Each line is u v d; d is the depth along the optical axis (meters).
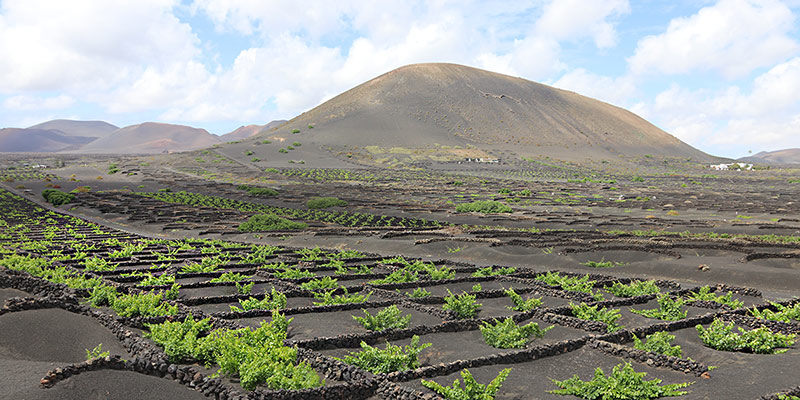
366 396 14.15
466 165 196.12
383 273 33.50
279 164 184.88
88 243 43.81
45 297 19.09
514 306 24.61
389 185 131.50
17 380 12.87
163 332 16.94
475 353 17.33
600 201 93.94
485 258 41.44
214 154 198.25
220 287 27.81
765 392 14.23
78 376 13.02
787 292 29.45
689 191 120.81
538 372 16.06
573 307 22.91
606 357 17.45
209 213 72.75
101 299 21.56
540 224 62.06
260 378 13.83
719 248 40.72
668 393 14.09
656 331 20.06
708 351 18.03
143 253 39.34
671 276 34.31
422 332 19.53
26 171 162.12
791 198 100.31
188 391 13.67
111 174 150.25
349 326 20.62
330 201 83.69
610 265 37.00
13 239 44.97
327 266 34.88
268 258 39.22
